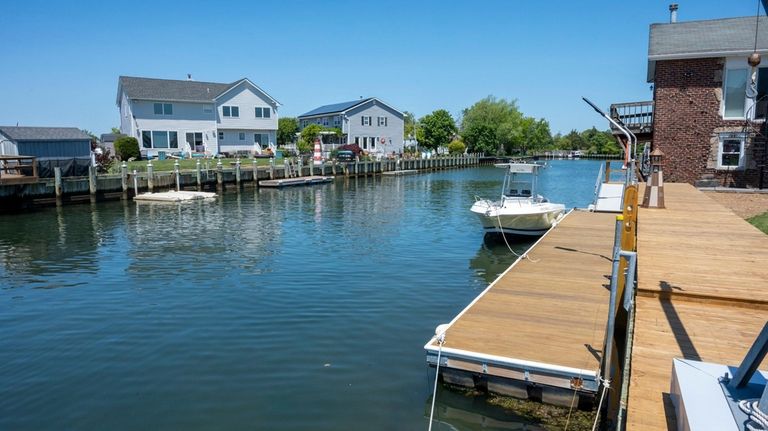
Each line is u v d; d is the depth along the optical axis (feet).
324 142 184.96
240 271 39.27
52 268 40.93
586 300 25.08
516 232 51.03
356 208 78.74
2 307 31.17
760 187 59.36
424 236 54.34
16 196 74.54
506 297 25.67
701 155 63.26
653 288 19.80
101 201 85.20
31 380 21.50
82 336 26.35
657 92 64.39
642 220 35.68
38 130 95.91
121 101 152.97
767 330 7.88
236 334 26.27
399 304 31.04
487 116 263.08
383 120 197.98
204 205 82.84
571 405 18.24
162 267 40.81
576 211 57.00
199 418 18.37
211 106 151.43
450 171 185.06
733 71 61.00
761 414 7.33
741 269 22.56
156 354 23.97
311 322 27.91
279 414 18.54
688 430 7.76
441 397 19.57
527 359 18.72
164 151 138.41
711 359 14.40
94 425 17.99
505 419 17.99
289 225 61.93
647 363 14.24
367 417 18.29
